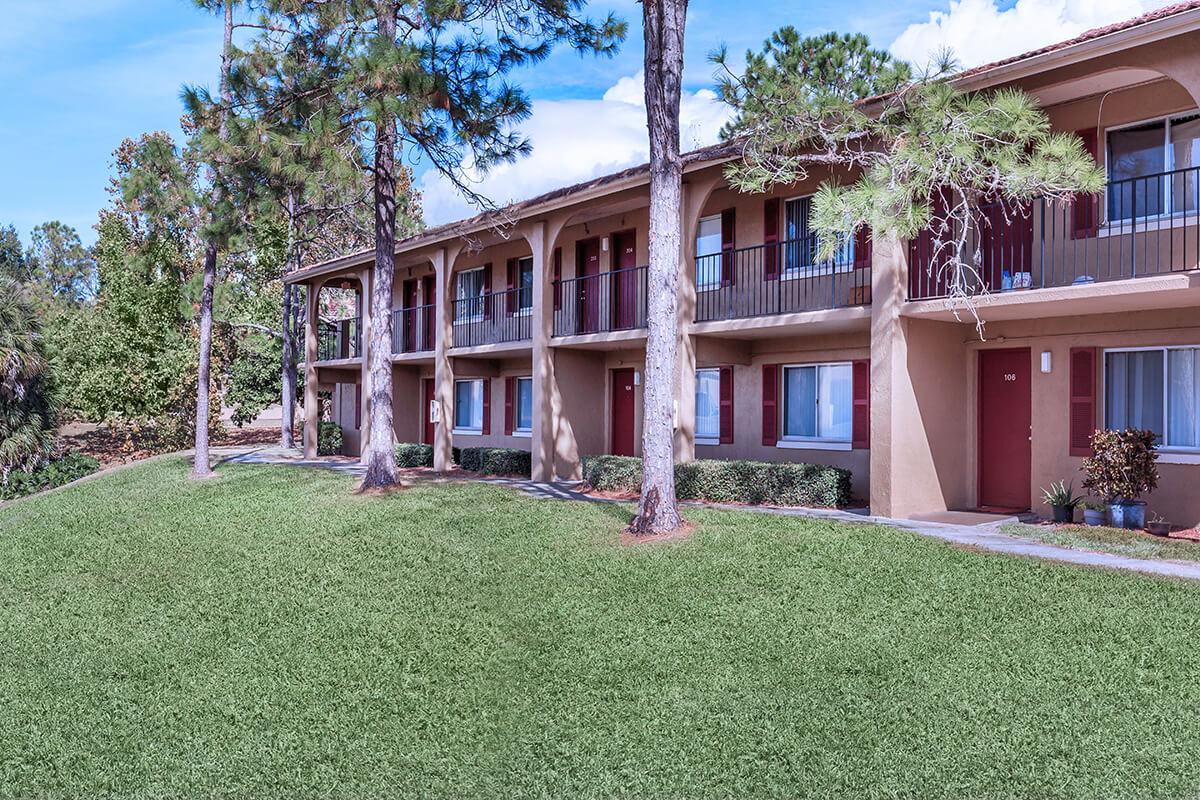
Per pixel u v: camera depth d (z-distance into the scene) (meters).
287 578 10.48
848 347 14.77
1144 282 9.80
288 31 16.98
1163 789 4.92
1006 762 5.27
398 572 10.45
